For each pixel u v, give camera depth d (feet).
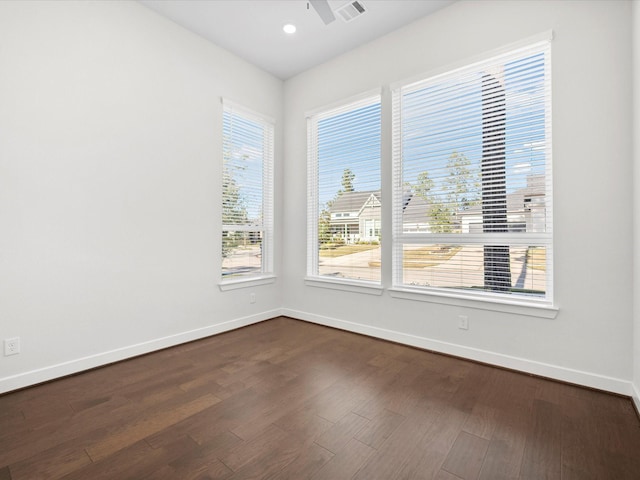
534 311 7.73
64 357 7.68
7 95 6.81
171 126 9.66
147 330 9.21
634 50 6.43
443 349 9.18
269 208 13.07
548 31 7.43
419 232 9.77
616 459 4.89
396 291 10.05
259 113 12.31
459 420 5.92
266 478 4.49
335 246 11.95
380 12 9.25
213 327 10.89
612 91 6.80
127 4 8.71
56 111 7.47
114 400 6.62
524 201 8.02
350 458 4.91
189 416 6.04
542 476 4.55
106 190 8.31
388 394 6.90
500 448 5.14
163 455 4.95
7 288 6.87
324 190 12.28
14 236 6.94
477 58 8.45
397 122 10.18
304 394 6.90
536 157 7.83
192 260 10.26
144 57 9.05
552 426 5.73
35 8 7.17
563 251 7.37
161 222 9.46
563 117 7.31
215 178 10.88
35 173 7.19
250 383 7.41
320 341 10.34
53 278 7.49
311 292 12.49
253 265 12.54
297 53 11.41
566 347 7.38
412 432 5.57
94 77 8.07
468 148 8.83
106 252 8.34
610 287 6.88
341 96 11.48
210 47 10.71
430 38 9.35
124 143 8.63
